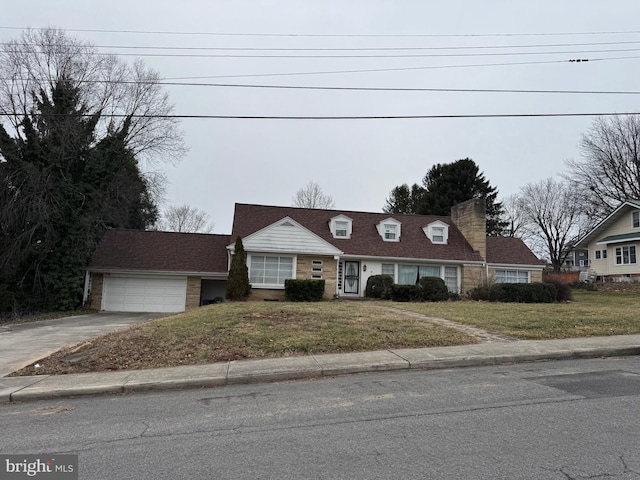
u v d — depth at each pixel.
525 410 5.15
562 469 3.52
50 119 19.39
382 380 6.94
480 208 25.33
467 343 9.28
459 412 5.14
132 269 21.75
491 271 25.09
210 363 8.03
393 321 11.48
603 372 7.18
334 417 5.09
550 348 8.74
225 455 4.00
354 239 24.50
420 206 44.94
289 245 21.52
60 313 19.14
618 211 31.30
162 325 10.88
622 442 4.09
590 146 39.78
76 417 5.44
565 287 21.20
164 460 3.92
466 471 3.52
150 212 33.72
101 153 20.86
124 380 7.01
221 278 23.06
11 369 8.02
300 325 10.70
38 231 19.41
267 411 5.43
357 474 3.51
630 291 26.97
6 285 18.77
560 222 51.03
